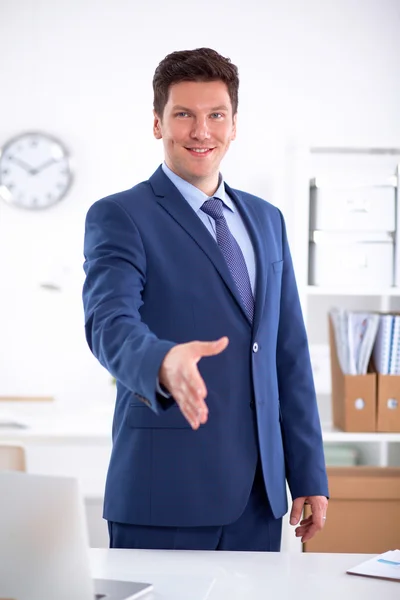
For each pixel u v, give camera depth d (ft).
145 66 12.37
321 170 12.17
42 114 12.41
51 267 12.43
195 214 5.33
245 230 5.65
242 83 12.32
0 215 12.47
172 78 5.31
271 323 5.43
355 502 9.47
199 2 12.32
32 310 12.47
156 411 3.85
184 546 4.99
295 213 10.18
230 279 5.22
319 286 10.15
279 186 12.28
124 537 5.06
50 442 10.37
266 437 5.23
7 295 12.48
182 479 4.97
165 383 3.73
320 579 4.12
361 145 10.44
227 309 5.19
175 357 3.61
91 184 12.44
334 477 9.47
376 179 10.13
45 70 12.39
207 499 4.97
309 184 10.44
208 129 5.28
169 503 4.95
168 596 3.80
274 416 5.35
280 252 5.84
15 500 3.32
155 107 5.55
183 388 3.54
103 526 11.14
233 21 12.31
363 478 9.46
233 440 5.08
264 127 12.34
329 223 10.14
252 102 12.34
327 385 11.18
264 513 5.24
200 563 4.40
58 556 3.33
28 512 3.31
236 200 5.73
